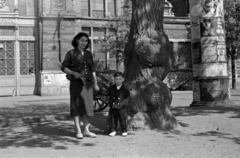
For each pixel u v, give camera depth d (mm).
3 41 22938
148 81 6344
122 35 22359
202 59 10961
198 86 10992
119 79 5844
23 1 23734
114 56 25109
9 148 4902
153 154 4320
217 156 4172
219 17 11039
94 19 25516
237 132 5855
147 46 6234
